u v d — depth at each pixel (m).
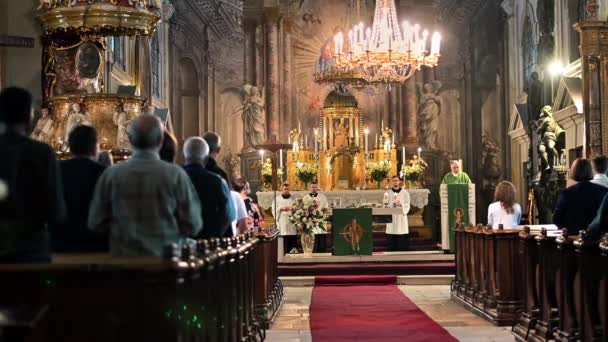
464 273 14.48
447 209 20.09
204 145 7.85
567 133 21.97
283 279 18.00
